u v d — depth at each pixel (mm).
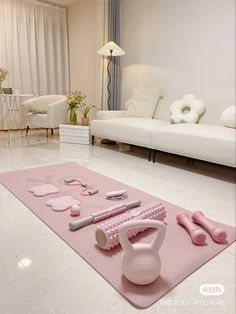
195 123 2863
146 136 2713
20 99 4301
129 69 3998
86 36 4723
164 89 3516
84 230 1277
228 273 1003
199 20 2984
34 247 1141
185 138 2318
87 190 1827
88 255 1079
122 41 4031
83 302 844
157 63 3553
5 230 1277
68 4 4926
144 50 3707
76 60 5066
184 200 1740
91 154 3049
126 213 1324
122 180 2125
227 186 2053
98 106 4234
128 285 913
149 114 3469
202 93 3086
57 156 2879
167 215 1480
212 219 1464
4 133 4348
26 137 4059
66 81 5293
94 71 4664
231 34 2725
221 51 2834
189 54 3152
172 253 1107
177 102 3078
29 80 4727
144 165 2637
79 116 4727
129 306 833
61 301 847
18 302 838
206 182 2143
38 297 861
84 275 968
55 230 1274
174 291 899
